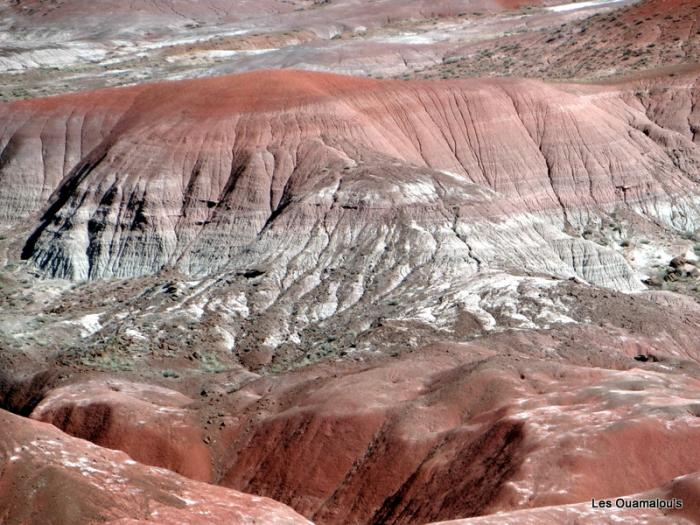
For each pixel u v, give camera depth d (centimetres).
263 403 6166
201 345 7019
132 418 6062
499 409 5528
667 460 4903
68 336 7331
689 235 8994
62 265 8369
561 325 6838
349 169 8394
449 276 7488
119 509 4628
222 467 5906
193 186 8544
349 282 7519
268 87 9231
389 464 5541
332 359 6650
